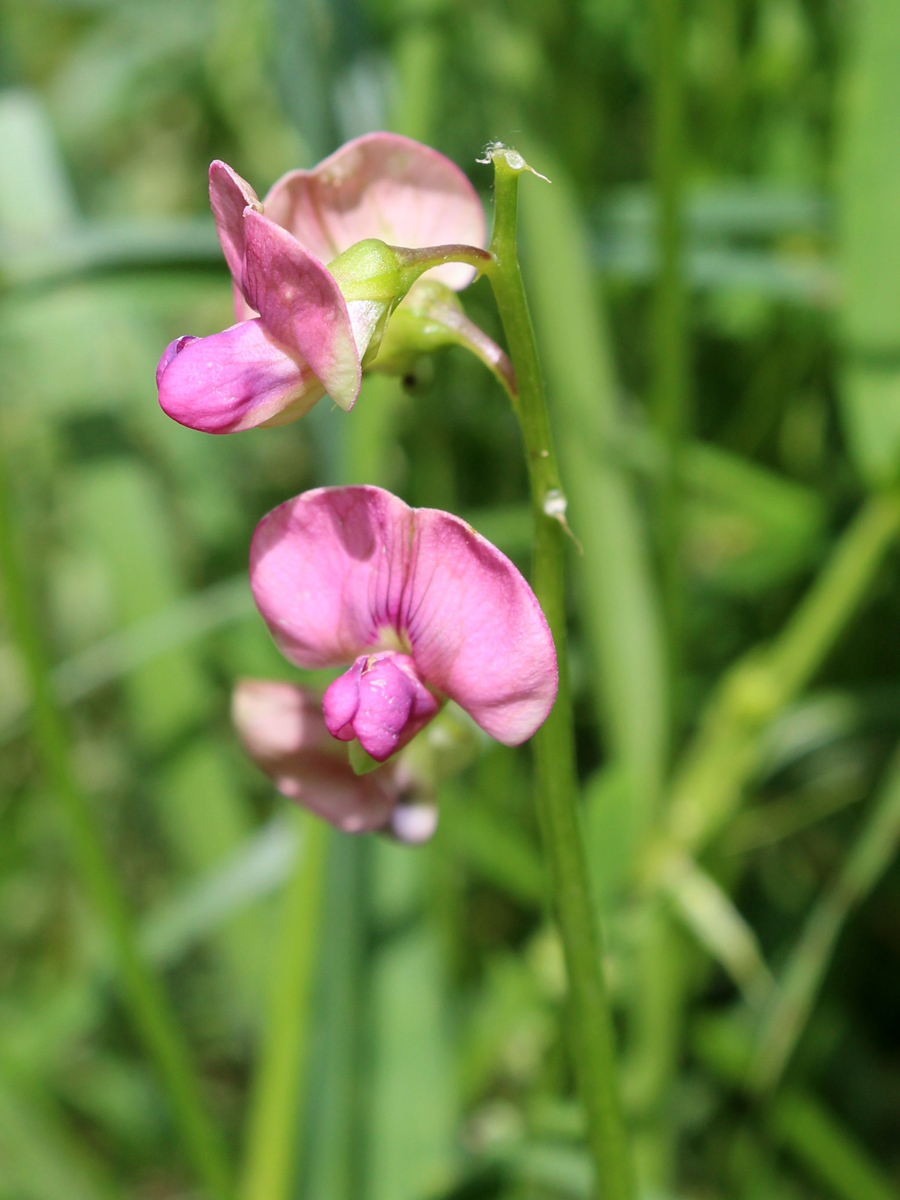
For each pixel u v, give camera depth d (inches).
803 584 9.7
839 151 8.4
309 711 5.8
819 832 9.6
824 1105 9.2
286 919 7.3
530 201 8.7
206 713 9.3
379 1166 7.7
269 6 7.8
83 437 9.5
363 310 5.0
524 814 9.6
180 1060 7.2
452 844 8.5
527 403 5.2
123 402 9.9
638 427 10.1
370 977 8.0
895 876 8.9
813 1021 7.8
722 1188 8.7
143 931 8.1
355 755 5.5
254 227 4.9
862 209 7.9
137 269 7.8
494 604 5.2
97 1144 9.7
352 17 7.8
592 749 10.3
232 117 11.1
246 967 8.9
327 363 5.0
